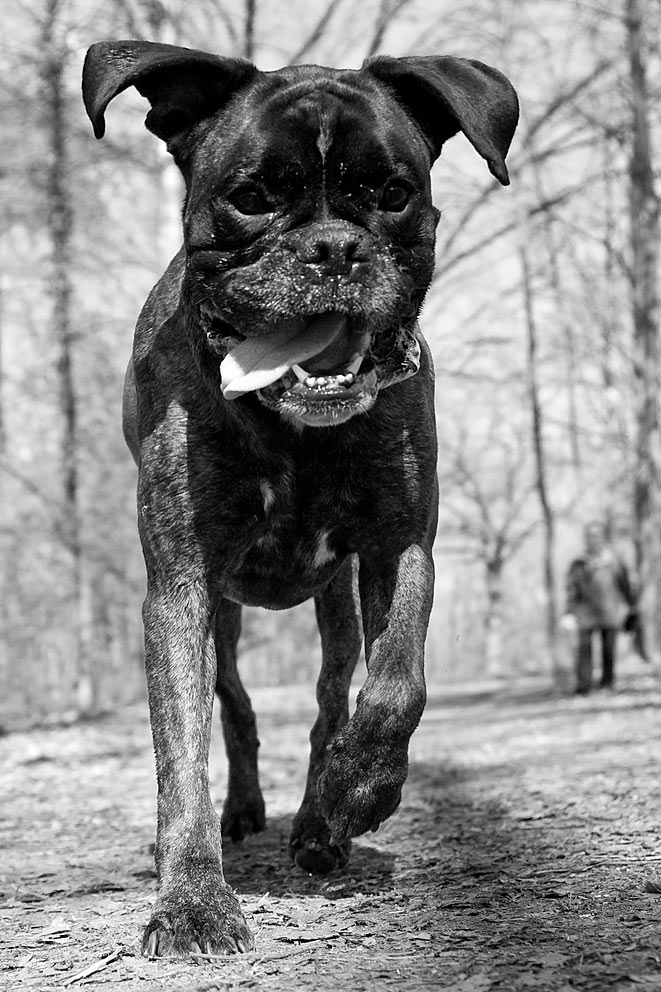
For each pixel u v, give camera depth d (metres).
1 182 18.33
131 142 18.03
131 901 4.36
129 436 5.21
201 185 3.87
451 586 54.69
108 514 21.42
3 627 29.17
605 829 5.03
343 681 5.08
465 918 3.59
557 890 3.87
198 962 3.26
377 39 18.48
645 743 9.16
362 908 3.89
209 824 3.62
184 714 3.79
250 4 17.47
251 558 4.32
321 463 4.04
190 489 3.99
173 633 3.91
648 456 18.23
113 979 3.15
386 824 6.21
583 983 2.84
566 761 8.52
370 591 4.19
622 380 23.94
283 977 3.07
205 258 3.81
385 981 2.97
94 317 18.77
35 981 3.23
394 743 3.80
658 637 18.31
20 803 8.23
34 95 17.97
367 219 3.75
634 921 3.38
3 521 24.44
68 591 26.08
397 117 3.94
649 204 18.25
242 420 3.91
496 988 2.84
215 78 3.96
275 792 8.09
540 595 57.88
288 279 3.60
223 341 3.84
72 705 27.08
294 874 4.68
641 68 18.19
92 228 18.66
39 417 22.83
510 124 4.14
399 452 4.11
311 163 3.69
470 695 23.41
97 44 3.98
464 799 6.96
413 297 3.94
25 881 5.01
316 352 3.65
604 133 20.70
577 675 16.80
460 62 4.23
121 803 8.12
